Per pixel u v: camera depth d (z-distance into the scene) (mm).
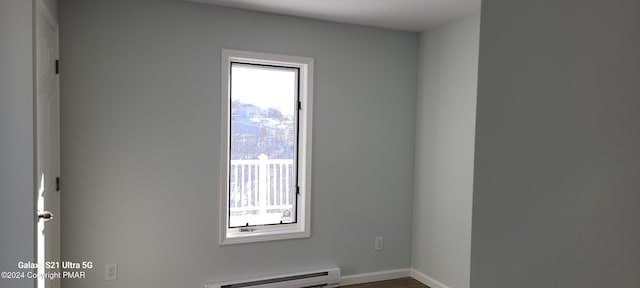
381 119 3885
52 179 2625
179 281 3240
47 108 2451
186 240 3248
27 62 1939
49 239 2518
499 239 709
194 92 3227
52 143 2625
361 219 3846
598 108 542
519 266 667
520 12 663
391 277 3980
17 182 1937
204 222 3299
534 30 638
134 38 3047
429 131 3844
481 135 749
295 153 3686
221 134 3318
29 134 1956
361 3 3111
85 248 2982
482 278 747
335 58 3670
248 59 3383
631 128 502
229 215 3510
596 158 544
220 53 3281
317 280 3584
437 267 3727
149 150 3119
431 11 3277
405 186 4008
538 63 631
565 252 589
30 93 1946
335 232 3750
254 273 3473
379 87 3863
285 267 3578
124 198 3066
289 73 3646
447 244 3602
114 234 3051
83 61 2924
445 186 3633
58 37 2816
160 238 3174
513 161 678
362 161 3826
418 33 4000
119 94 3025
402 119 3977
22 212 1952
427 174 3865
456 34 3525
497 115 710
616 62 520
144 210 3123
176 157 3195
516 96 670
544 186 620
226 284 3311
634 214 500
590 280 554
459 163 3475
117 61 3010
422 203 3934
